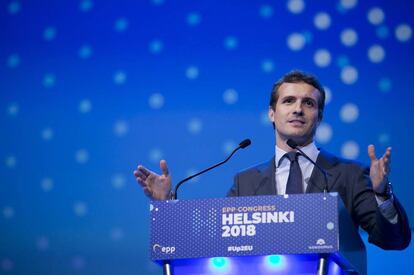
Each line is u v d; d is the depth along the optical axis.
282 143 5.00
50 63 7.11
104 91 6.98
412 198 6.43
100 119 6.92
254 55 6.87
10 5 7.29
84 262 6.66
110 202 6.74
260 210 3.53
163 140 6.80
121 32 7.09
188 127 6.79
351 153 6.57
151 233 3.60
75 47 7.12
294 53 6.82
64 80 7.06
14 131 7.00
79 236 6.71
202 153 6.73
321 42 6.81
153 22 7.07
